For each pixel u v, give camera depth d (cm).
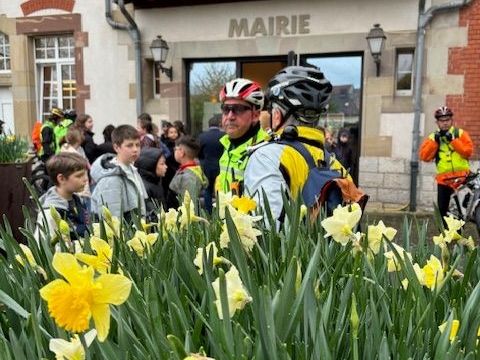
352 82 792
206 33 836
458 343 88
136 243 142
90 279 76
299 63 801
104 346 90
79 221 280
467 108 734
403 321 97
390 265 124
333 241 139
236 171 265
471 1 714
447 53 734
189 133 871
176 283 120
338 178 179
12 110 1028
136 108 883
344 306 102
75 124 663
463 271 134
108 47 889
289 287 97
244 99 266
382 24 755
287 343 91
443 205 595
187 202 152
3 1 951
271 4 799
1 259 126
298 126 197
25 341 95
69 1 903
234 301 91
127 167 335
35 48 970
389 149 768
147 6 852
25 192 443
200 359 76
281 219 171
